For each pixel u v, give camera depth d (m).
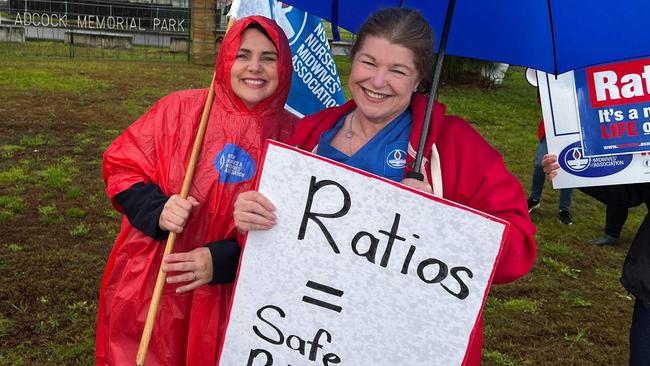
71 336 4.03
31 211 6.09
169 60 16.47
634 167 3.08
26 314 4.23
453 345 1.93
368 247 1.95
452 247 1.89
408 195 1.90
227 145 2.43
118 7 20.06
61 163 7.61
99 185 6.96
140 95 11.72
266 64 2.39
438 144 2.04
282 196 1.98
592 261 6.14
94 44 17.27
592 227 7.17
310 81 3.09
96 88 12.04
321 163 1.94
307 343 2.04
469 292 1.89
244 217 1.99
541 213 7.54
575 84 3.11
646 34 2.02
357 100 1.98
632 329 2.79
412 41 1.89
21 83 11.89
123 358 2.46
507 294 5.28
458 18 2.27
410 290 1.94
